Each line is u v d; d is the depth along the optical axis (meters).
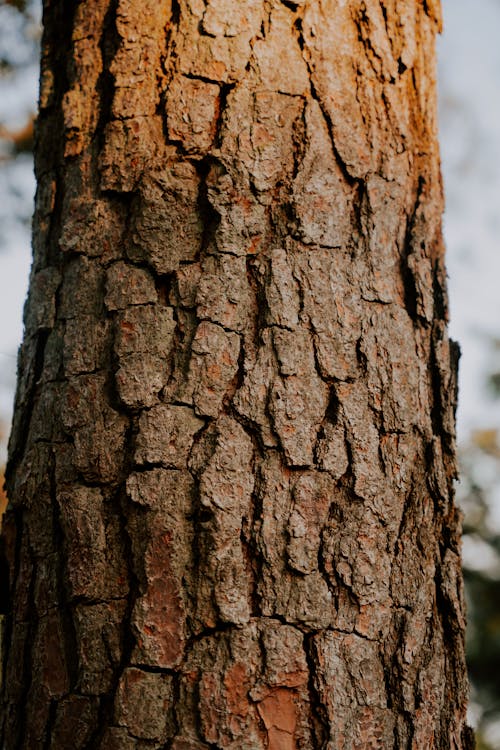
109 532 1.81
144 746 1.76
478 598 6.67
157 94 1.89
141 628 1.78
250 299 1.85
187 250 1.85
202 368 1.83
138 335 1.84
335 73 1.91
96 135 1.91
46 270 1.92
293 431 1.83
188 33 1.89
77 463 1.83
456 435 1.95
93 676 1.79
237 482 1.81
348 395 1.85
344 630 1.81
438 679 1.86
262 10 1.90
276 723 1.78
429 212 1.96
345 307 1.87
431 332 1.94
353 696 1.80
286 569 1.80
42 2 2.02
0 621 1.99
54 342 1.88
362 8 1.94
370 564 1.83
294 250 1.86
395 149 1.94
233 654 1.78
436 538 1.89
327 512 1.83
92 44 1.93
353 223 1.90
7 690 1.85
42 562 1.84
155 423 1.82
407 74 1.97
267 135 1.87
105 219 1.88
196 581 1.79
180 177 1.86
